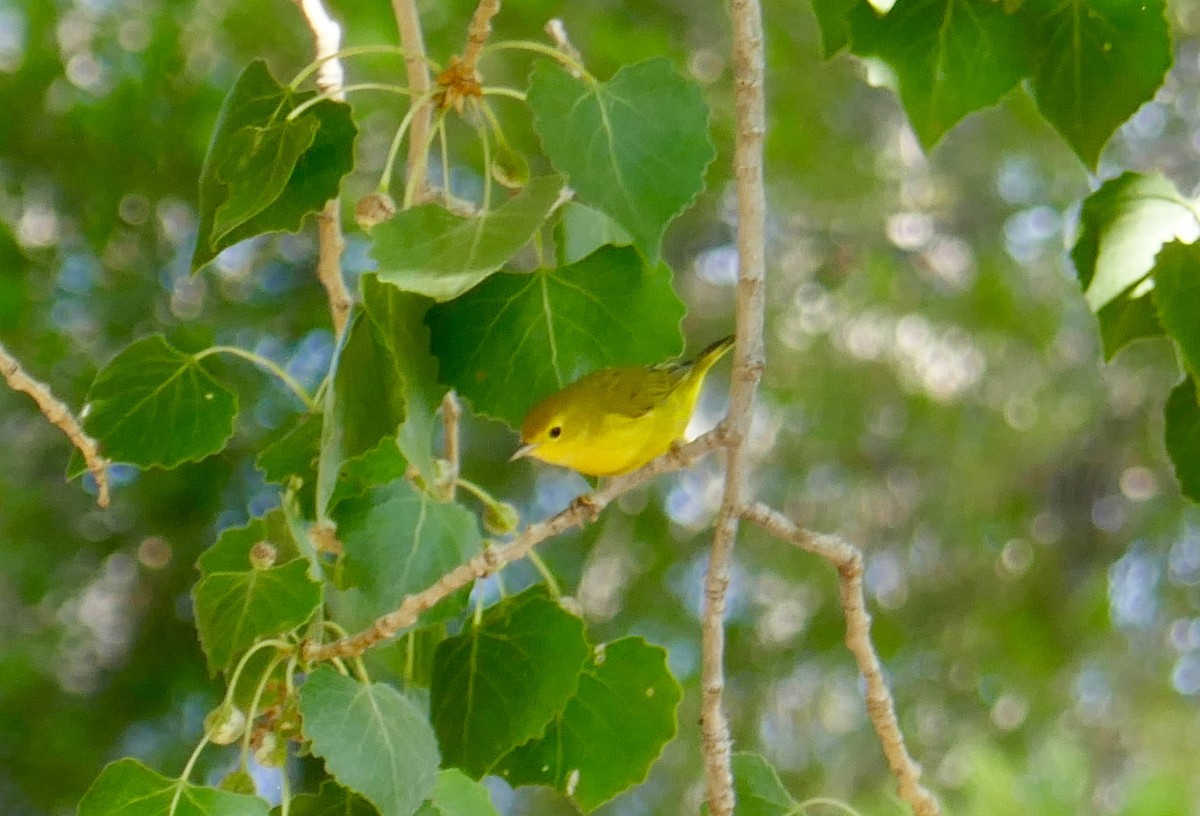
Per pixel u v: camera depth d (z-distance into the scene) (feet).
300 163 15.52
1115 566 50.93
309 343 45.27
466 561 15.19
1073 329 50.78
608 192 13.76
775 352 49.03
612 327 16.01
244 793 13.96
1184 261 14.16
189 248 46.32
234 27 44.62
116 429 16.46
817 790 46.62
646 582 48.01
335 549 14.99
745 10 13.70
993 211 51.11
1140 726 48.47
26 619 45.83
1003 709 48.93
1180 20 49.37
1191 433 15.70
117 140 44.80
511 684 15.44
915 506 50.14
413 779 13.52
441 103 15.20
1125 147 50.16
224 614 14.30
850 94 50.70
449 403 16.97
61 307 45.34
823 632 49.16
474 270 13.05
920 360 50.21
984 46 16.81
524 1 44.78
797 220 50.60
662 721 16.12
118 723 45.21
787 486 49.60
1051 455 51.19
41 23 44.80
